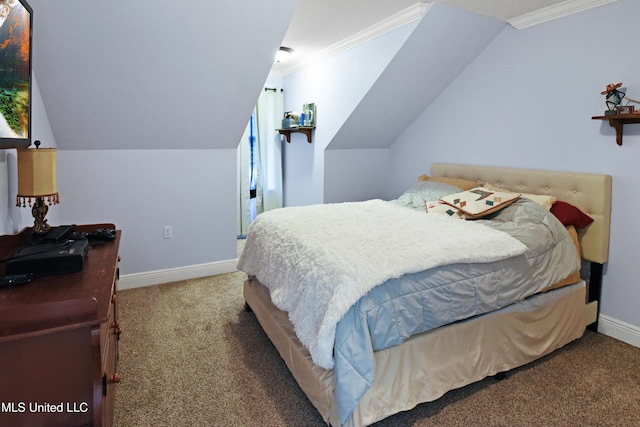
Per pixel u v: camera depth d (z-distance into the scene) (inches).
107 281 52.0
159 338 100.2
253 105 128.0
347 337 63.4
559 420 72.4
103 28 90.5
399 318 68.1
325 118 167.5
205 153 138.4
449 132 148.6
